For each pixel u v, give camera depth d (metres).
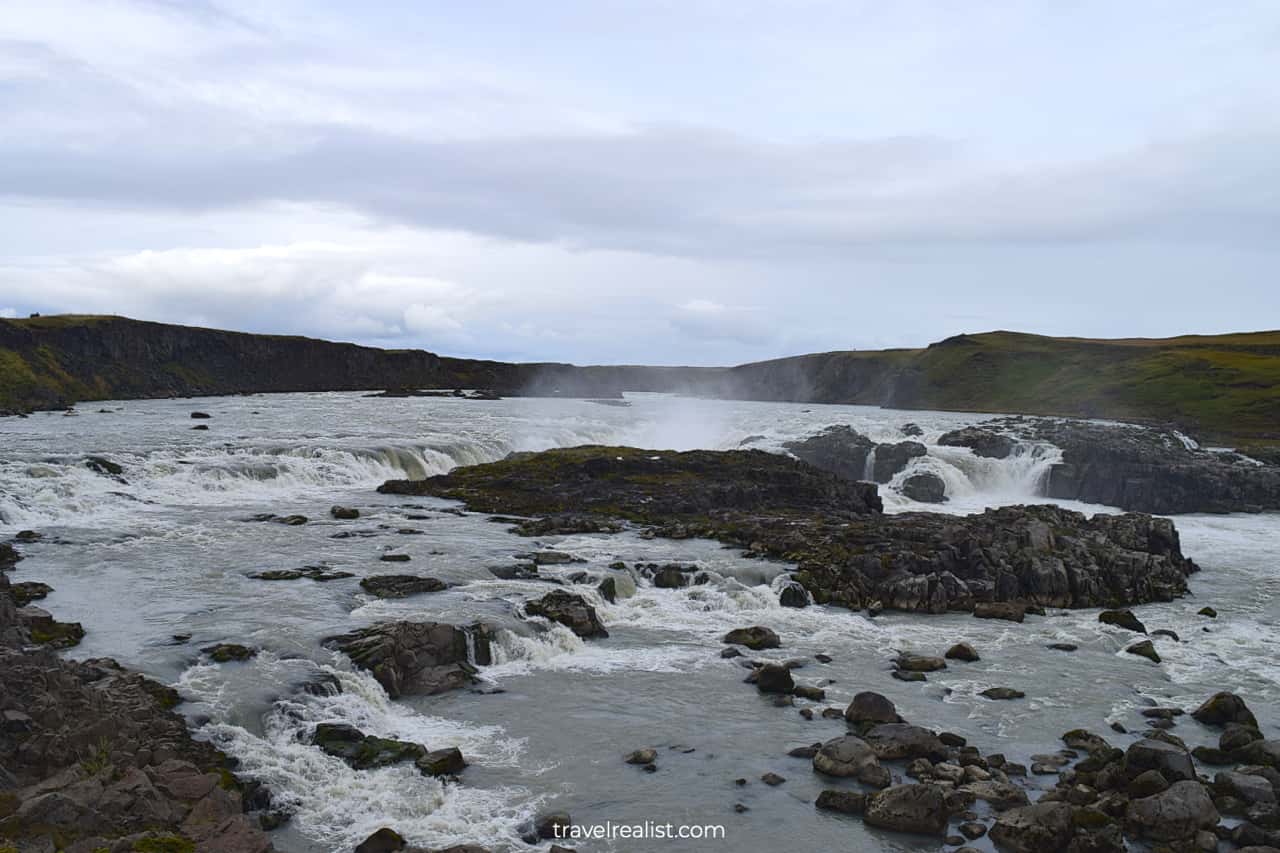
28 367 165.12
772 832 25.64
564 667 38.44
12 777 22.56
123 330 191.75
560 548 55.84
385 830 23.89
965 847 24.83
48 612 39.09
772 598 49.59
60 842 20.50
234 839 22.06
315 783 26.92
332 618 39.53
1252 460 109.12
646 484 75.38
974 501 96.00
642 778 28.62
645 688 36.31
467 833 24.95
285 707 30.55
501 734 31.55
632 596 49.00
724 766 29.62
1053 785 28.73
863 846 25.05
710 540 59.44
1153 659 42.25
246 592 43.28
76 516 59.84
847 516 69.00
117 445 83.31
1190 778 28.23
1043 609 50.50
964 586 50.56
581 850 24.39
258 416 131.00
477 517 65.31
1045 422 127.25
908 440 111.94
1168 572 56.66
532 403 190.25
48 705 25.23
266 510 65.12
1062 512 68.00
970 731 33.06
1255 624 49.03
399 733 31.19
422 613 40.56
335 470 79.50
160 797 23.39
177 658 33.91
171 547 52.31
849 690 36.94
